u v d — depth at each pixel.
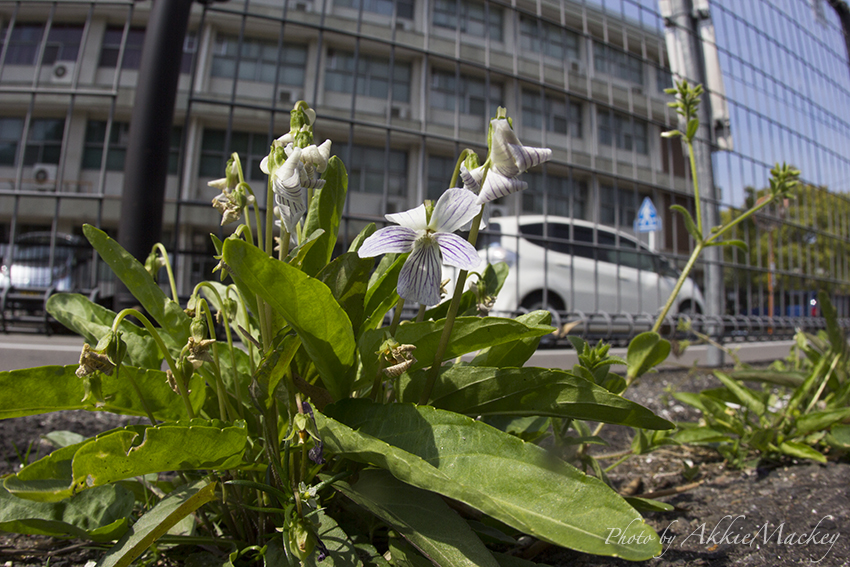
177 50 3.20
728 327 7.99
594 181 6.78
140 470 1.11
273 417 1.37
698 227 2.28
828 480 2.24
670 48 7.00
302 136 1.34
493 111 13.72
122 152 18.86
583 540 0.93
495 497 1.06
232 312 1.61
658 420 1.26
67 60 18.16
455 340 1.31
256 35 17.75
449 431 1.18
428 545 1.10
